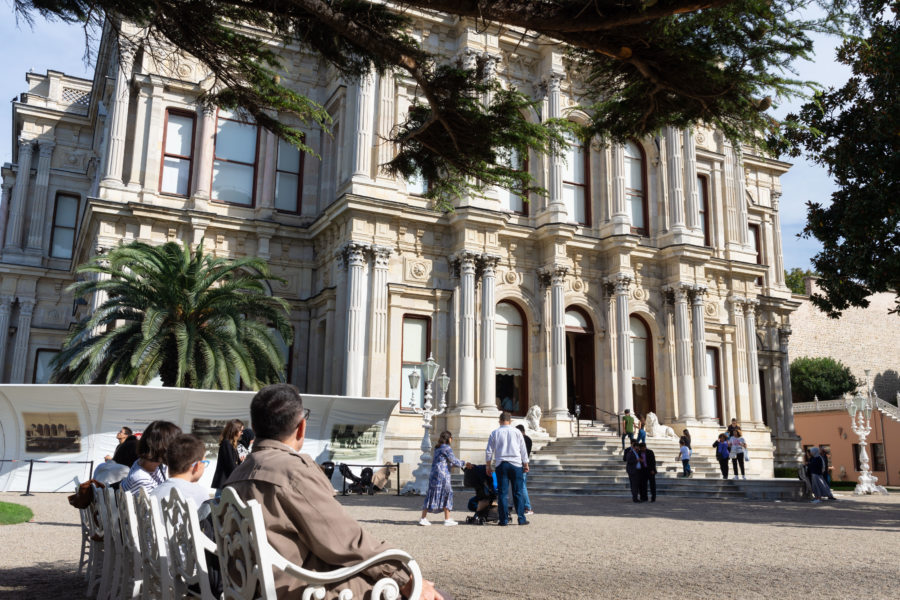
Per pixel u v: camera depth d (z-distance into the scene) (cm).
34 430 2061
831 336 5712
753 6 567
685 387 3300
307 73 3228
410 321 2939
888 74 1761
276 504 366
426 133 748
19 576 797
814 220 2078
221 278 2434
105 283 2223
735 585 770
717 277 3681
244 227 2998
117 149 2861
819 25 584
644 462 2103
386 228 2867
